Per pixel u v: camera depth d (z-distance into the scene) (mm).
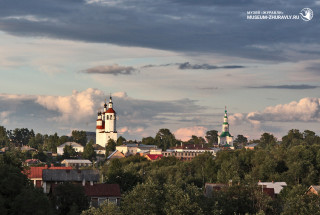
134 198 104625
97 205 122688
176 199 103188
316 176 180750
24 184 110375
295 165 179250
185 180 191250
